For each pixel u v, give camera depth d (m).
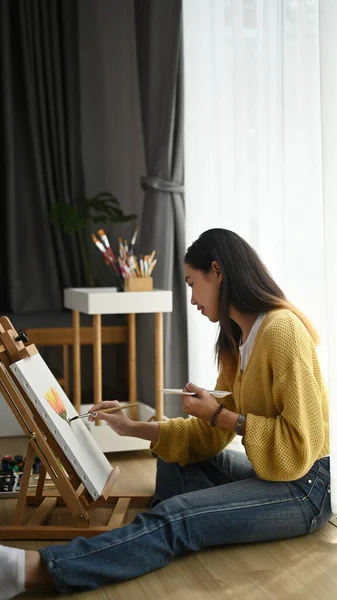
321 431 2.23
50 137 4.47
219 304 2.38
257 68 3.03
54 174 4.50
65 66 4.43
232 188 3.27
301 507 2.27
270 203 3.00
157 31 3.61
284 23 2.84
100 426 3.36
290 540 2.33
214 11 3.28
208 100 3.39
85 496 2.43
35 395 2.33
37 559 2.01
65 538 2.40
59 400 2.52
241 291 2.34
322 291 2.77
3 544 2.38
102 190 4.57
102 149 4.55
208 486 2.47
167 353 3.61
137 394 3.95
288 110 2.83
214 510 2.19
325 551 2.25
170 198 3.63
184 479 2.53
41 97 4.40
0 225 4.55
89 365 4.39
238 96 3.07
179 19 3.48
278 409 2.27
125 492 2.85
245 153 3.08
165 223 3.62
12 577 1.98
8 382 2.34
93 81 4.52
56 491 2.79
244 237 3.11
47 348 4.35
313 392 2.23
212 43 3.31
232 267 2.34
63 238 4.55
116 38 4.51
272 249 3.01
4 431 3.79
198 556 2.23
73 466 2.33
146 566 2.09
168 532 2.14
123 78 4.52
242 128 3.07
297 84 2.81
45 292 4.53
